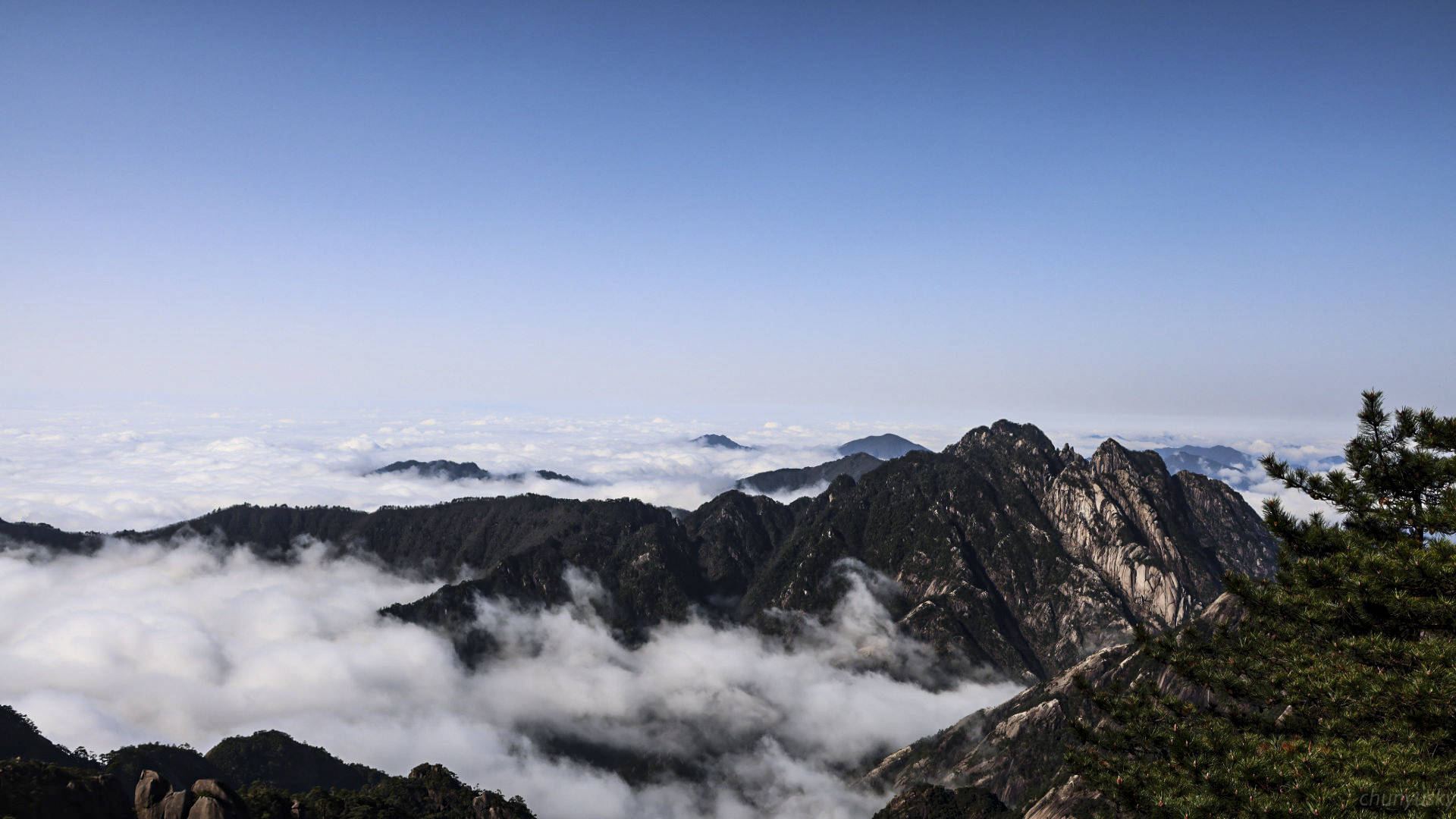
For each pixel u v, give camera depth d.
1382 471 35.72
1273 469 39.03
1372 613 32.56
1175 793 31.08
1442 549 31.23
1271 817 27.86
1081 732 39.44
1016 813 146.75
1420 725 29.20
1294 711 35.62
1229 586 39.16
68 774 85.56
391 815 120.81
